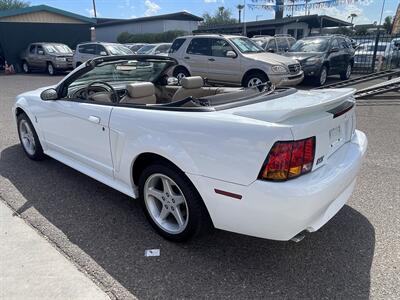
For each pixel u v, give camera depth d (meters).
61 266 2.67
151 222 3.13
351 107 2.96
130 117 3.00
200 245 2.96
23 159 5.00
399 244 2.93
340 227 3.19
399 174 4.34
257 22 30.80
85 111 3.49
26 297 2.36
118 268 2.67
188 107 2.77
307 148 2.32
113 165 3.32
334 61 12.59
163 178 2.90
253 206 2.36
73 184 4.16
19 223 3.28
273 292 2.43
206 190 2.56
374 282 2.51
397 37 17.86
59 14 22.66
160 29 40.66
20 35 21.33
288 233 2.36
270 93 3.23
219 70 10.45
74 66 17.88
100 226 3.25
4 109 8.92
